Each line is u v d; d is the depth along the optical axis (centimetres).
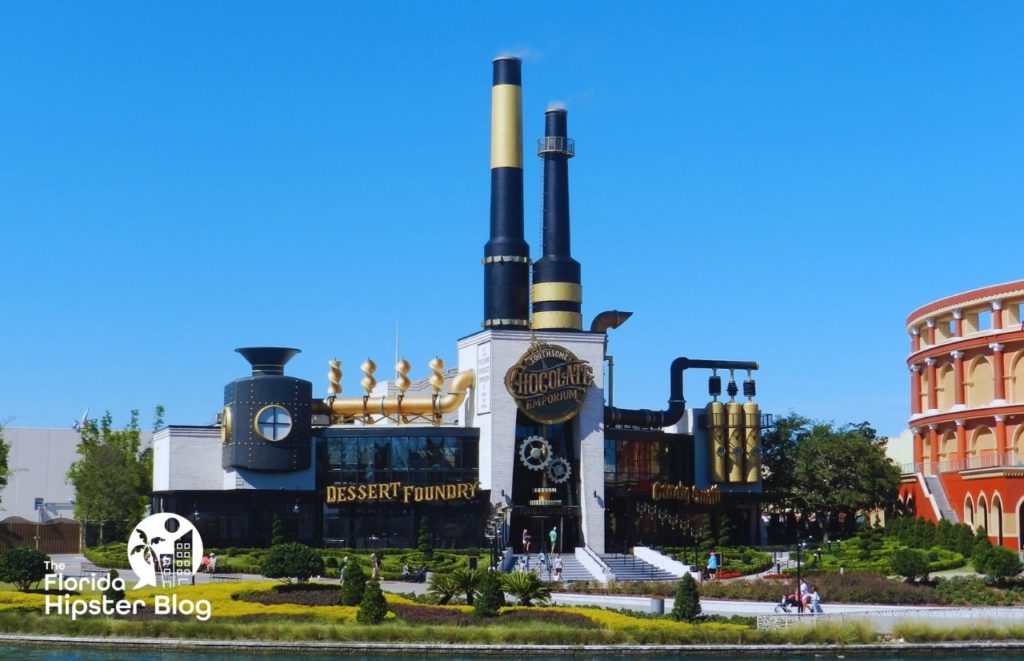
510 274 14762
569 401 14250
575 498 14362
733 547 14688
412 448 14162
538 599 10088
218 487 14438
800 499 16512
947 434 16312
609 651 8619
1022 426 15050
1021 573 11606
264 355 14300
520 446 14175
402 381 14612
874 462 16388
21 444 18650
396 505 14062
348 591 9725
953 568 12281
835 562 12756
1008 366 15312
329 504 14075
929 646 8844
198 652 8644
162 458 14625
